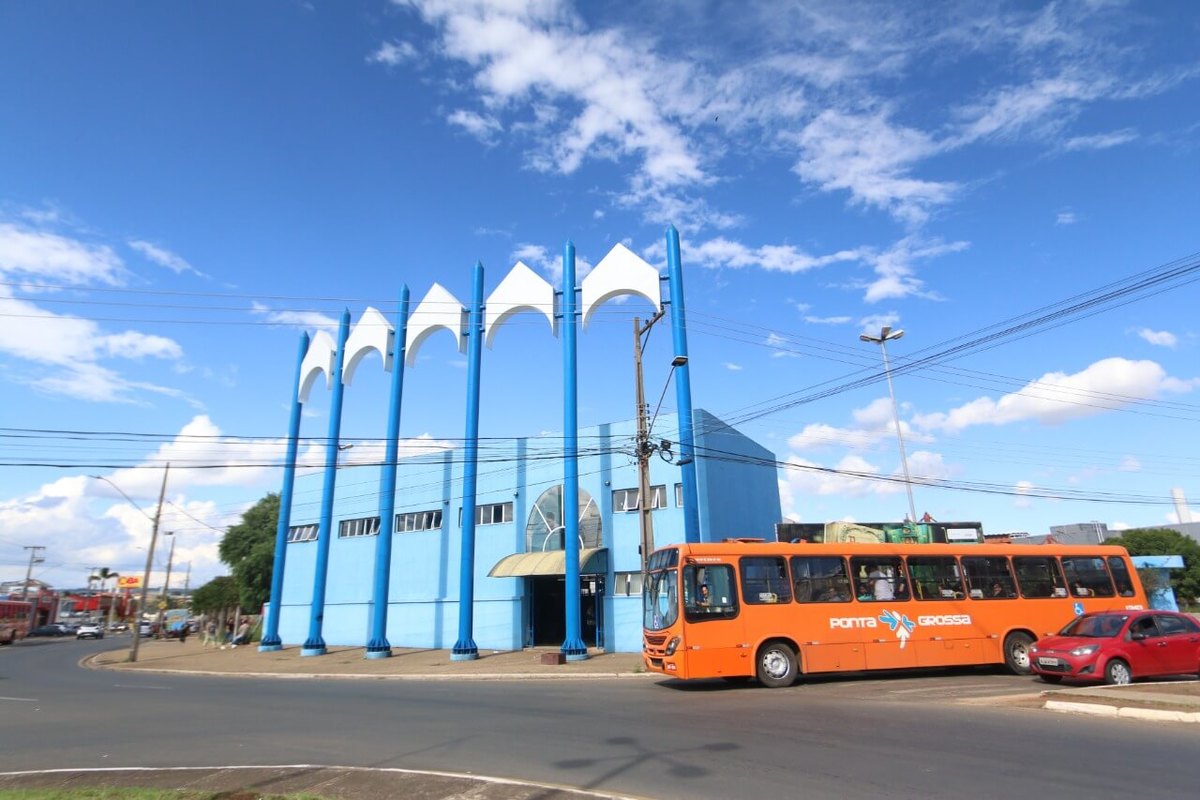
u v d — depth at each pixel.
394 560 36.94
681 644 15.92
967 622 17.83
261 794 7.32
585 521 30.69
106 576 122.62
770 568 16.89
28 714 14.58
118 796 7.45
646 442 23.02
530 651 29.64
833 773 7.90
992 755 8.69
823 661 16.55
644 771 8.13
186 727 12.40
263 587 51.81
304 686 20.31
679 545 16.89
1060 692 12.96
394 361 33.41
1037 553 19.05
